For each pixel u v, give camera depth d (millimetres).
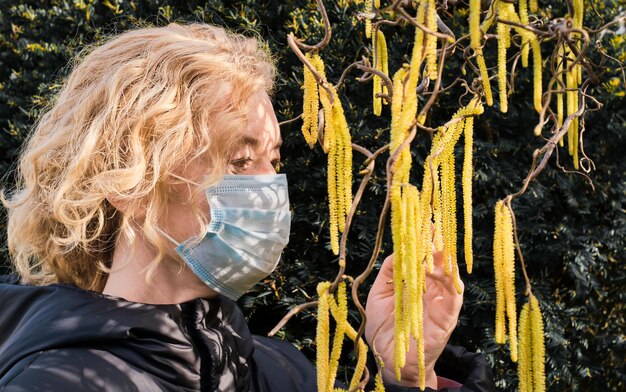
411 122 823
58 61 3410
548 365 3102
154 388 1109
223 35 1389
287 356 1518
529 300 905
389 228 2934
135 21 3258
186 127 1188
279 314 3240
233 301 1398
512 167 3000
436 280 1383
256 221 1272
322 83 1012
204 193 1240
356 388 928
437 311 1396
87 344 1115
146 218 1178
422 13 845
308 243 3113
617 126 3092
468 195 1043
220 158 1210
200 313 1236
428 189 1001
